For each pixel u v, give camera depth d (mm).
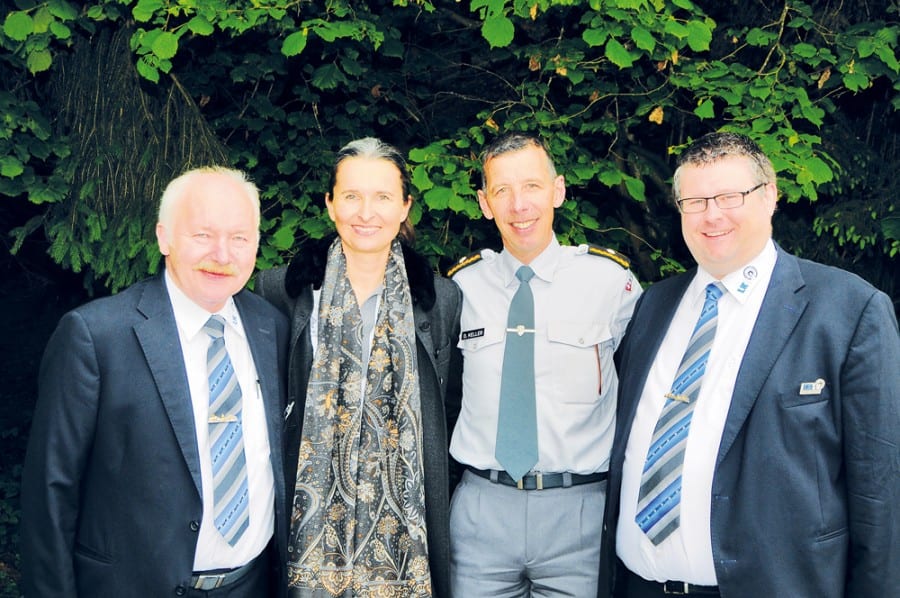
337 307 3053
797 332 2553
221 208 2580
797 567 2475
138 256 4660
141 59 4238
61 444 2512
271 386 2791
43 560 2520
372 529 2996
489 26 4184
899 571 2445
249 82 5602
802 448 2480
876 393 2422
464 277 3383
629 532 2811
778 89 4754
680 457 2654
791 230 5414
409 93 5824
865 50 4527
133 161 4699
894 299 5445
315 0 4832
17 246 4867
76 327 2543
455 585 3193
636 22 4324
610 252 3342
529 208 3131
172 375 2576
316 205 5422
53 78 4965
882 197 5094
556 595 3172
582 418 3166
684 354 2734
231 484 2604
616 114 5465
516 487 3150
